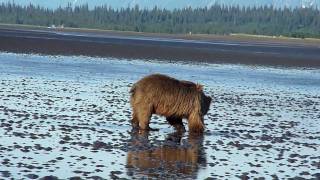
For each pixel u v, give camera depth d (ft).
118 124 109.50
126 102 141.49
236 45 517.14
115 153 83.82
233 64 290.76
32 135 92.94
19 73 193.88
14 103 127.85
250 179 73.31
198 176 73.51
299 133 111.96
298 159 87.30
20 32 553.23
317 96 179.52
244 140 100.78
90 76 199.82
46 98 139.03
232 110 136.98
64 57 277.64
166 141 96.07
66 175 69.77
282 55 382.01
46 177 67.36
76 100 139.13
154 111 105.19
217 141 98.27
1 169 70.38
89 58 280.72
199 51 376.48
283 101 161.17
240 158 85.87
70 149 84.33
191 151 89.15
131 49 360.07
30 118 109.60
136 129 105.40
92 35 614.75
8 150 80.94
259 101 157.28
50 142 88.43
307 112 143.13
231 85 194.49
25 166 72.64
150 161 80.33
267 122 122.93
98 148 86.43
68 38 467.93
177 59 304.30
